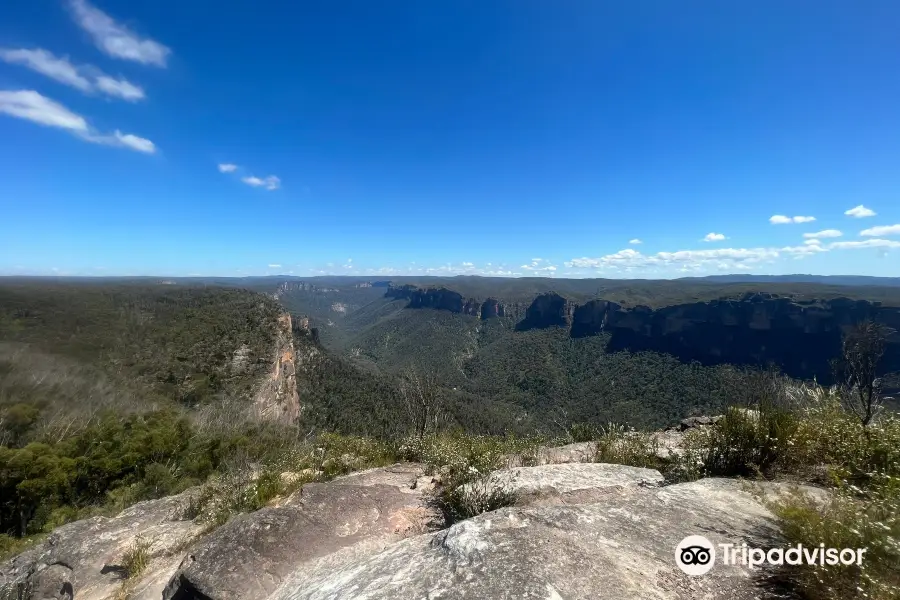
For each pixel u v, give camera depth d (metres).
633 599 1.93
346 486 4.72
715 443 4.58
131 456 19.14
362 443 8.34
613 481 4.20
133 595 4.02
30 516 17.31
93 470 18.89
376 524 3.95
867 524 2.19
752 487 3.29
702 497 3.14
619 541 2.44
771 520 2.74
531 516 2.74
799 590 2.02
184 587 3.15
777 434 4.30
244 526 3.66
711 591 2.02
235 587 2.97
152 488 13.70
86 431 24.05
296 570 3.18
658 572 2.17
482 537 2.44
